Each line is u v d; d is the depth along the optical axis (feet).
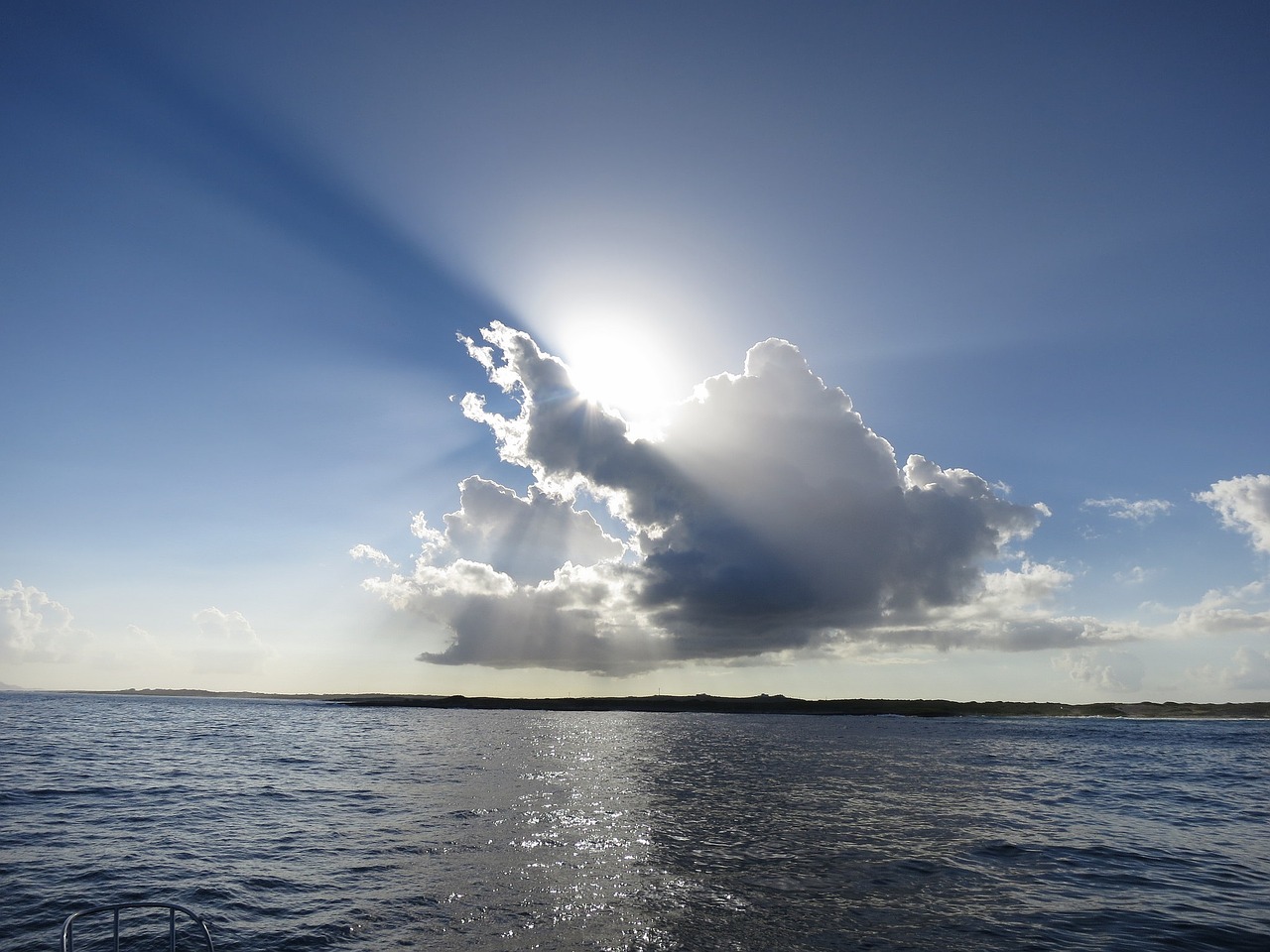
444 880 58.70
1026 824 88.69
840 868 64.23
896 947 44.65
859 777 139.23
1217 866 68.44
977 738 300.81
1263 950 45.37
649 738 279.69
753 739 280.31
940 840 77.66
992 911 52.19
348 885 57.11
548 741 247.91
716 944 44.57
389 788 114.11
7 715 333.01
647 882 58.49
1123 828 87.66
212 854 67.26
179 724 294.46
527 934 46.01
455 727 339.98
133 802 95.86
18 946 43.70
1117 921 50.47
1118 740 294.05
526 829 80.69
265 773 133.18
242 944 44.34
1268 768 173.47
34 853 66.33
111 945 44.16
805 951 43.65
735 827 83.46
